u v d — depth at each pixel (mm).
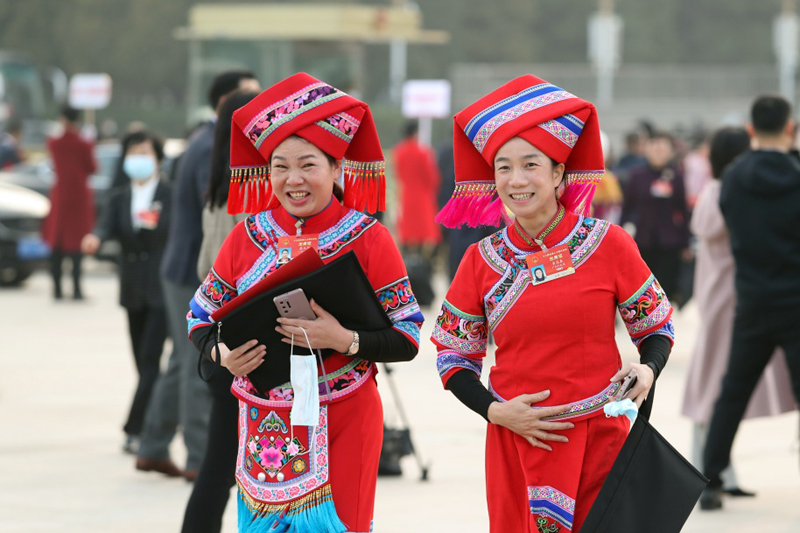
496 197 7453
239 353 7195
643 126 28219
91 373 19625
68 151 28625
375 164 7488
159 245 14117
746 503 12156
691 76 78875
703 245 12773
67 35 91812
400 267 7438
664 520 6883
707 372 12633
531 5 100688
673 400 17328
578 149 7160
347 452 7301
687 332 24984
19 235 31297
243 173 7656
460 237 21203
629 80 78812
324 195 7340
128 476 13195
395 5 74125
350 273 7070
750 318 11461
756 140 11633
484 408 7180
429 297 22344
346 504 7273
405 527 11219
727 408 11680
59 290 29094
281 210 7547
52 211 28797
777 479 13141
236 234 7598
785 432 15516
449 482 12906
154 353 14031
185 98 97875
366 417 7359
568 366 7078
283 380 7246
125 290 14258
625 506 6855
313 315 7129
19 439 14922
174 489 12688
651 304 7164
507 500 7242
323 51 36875
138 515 11680
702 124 47438
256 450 7371
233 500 12141
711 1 109375
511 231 7266
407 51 94312
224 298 7605
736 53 108938
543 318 7059
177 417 13055
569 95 7105
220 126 10250
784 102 11492
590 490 7105
